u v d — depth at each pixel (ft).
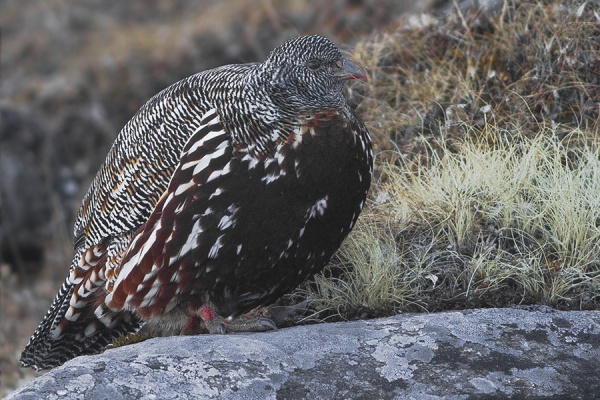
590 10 37.88
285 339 25.22
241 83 26.61
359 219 33.09
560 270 29.19
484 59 38.65
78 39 80.74
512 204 31.04
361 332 25.64
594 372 23.99
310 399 23.00
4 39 83.25
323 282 30.60
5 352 48.65
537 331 25.58
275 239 26.78
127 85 70.95
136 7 82.07
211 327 28.14
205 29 70.85
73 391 22.31
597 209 30.37
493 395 23.12
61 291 31.60
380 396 23.13
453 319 26.09
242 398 22.77
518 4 39.91
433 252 30.96
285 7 64.28
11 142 64.39
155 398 22.41
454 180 32.30
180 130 27.48
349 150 26.81
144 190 28.32
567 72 36.60
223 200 26.30
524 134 35.60
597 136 34.63
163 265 27.12
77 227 31.68
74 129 68.39
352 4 53.62
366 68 40.57
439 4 42.55
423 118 37.81
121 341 32.24
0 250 61.77
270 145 26.30
